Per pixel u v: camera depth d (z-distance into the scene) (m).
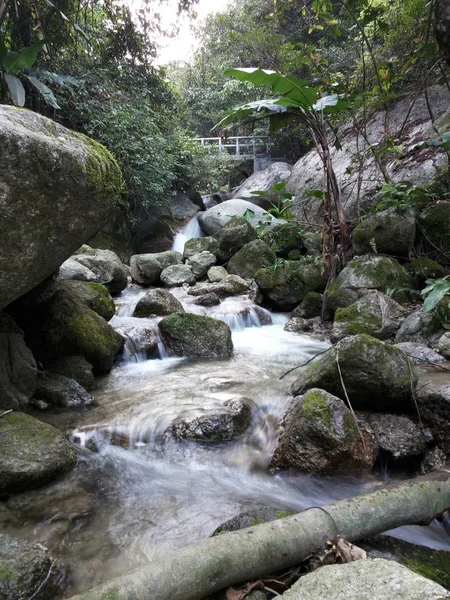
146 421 3.13
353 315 4.83
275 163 14.15
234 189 14.82
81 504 2.35
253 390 3.64
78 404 3.49
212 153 14.48
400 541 1.96
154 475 2.70
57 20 6.50
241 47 11.90
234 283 7.17
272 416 3.17
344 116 8.10
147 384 3.94
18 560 1.70
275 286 6.53
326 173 5.68
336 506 1.86
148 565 1.50
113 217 9.16
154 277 8.11
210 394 3.59
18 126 2.60
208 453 2.88
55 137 2.93
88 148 3.15
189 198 12.45
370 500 1.91
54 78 4.35
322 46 11.65
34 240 2.79
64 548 2.01
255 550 1.60
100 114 8.34
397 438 2.70
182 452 2.89
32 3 5.26
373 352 2.92
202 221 10.86
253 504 2.38
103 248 8.62
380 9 6.08
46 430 2.68
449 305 3.86
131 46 9.53
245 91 14.15
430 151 6.75
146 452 2.92
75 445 2.89
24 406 3.28
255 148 16.11
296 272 6.50
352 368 2.94
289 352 4.88
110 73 9.09
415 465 2.69
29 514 2.24
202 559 1.52
